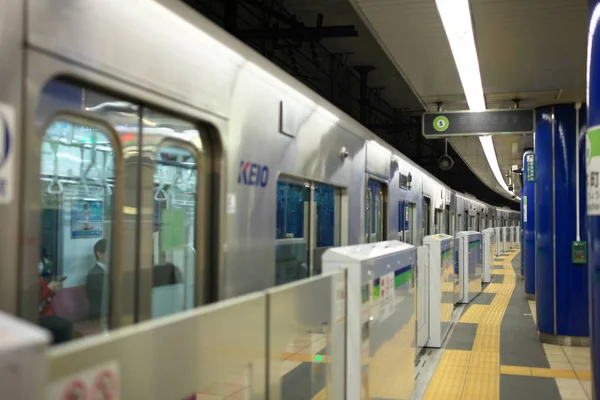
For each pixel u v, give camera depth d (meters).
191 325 1.61
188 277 3.12
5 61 1.85
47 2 2.02
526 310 10.77
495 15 4.65
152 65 2.59
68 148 3.28
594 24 3.10
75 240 3.31
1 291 1.84
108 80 2.31
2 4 1.85
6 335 0.99
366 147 6.50
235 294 3.31
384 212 7.71
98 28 2.26
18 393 0.96
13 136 1.88
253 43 7.33
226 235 3.21
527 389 5.63
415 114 14.03
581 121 7.68
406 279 4.56
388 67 10.34
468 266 11.66
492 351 7.31
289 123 4.14
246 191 3.47
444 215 14.29
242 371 1.96
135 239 2.71
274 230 3.86
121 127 2.54
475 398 5.34
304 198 4.75
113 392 1.30
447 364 6.66
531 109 7.96
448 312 8.61
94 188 3.23
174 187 3.03
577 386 5.73
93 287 3.21
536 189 7.93
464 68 6.29
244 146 3.44
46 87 2.12
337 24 8.20
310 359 3.19
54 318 3.11
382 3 4.49
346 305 3.08
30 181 1.96
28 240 1.96
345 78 10.76
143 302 2.78
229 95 3.27
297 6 7.49
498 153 14.34
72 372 1.18
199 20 3.02
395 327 4.09
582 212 7.57
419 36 5.27
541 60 5.91
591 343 3.23
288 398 3.43
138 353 1.38
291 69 8.66
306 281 2.53
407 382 4.61
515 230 42.44
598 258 3.12
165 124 2.84
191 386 1.60
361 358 3.10
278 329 2.21
